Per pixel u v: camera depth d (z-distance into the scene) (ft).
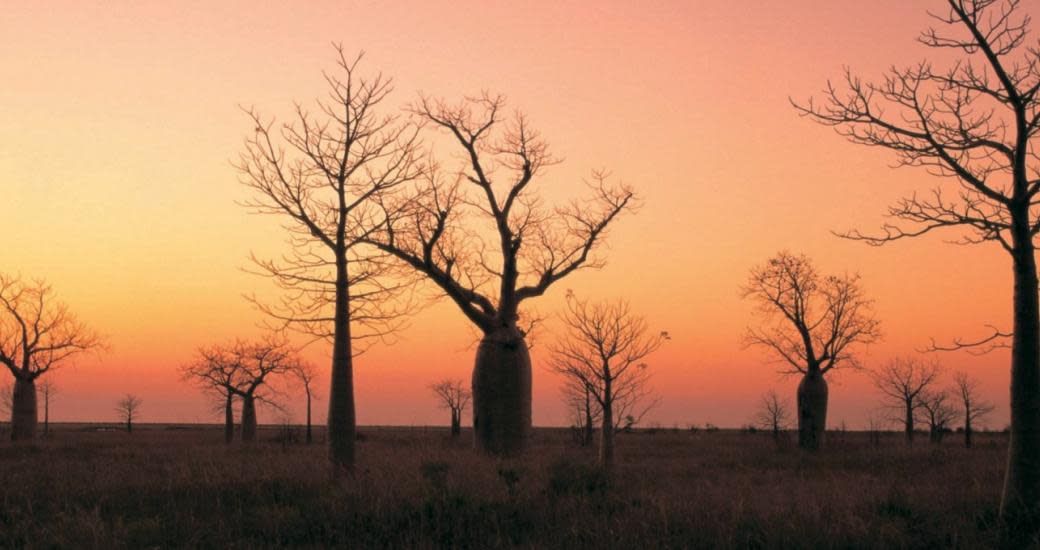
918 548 25.99
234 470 43.47
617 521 28.91
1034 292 30.04
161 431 172.96
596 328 59.57
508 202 67.00
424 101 66.49
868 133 32.42
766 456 70.79
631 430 167.94
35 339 106.63
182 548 27.09
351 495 34.37
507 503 32.76
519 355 64.64
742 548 26.04
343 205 48.03
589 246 71.67
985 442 104.37
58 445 84.99
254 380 116.16
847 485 40.19
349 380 47.09
